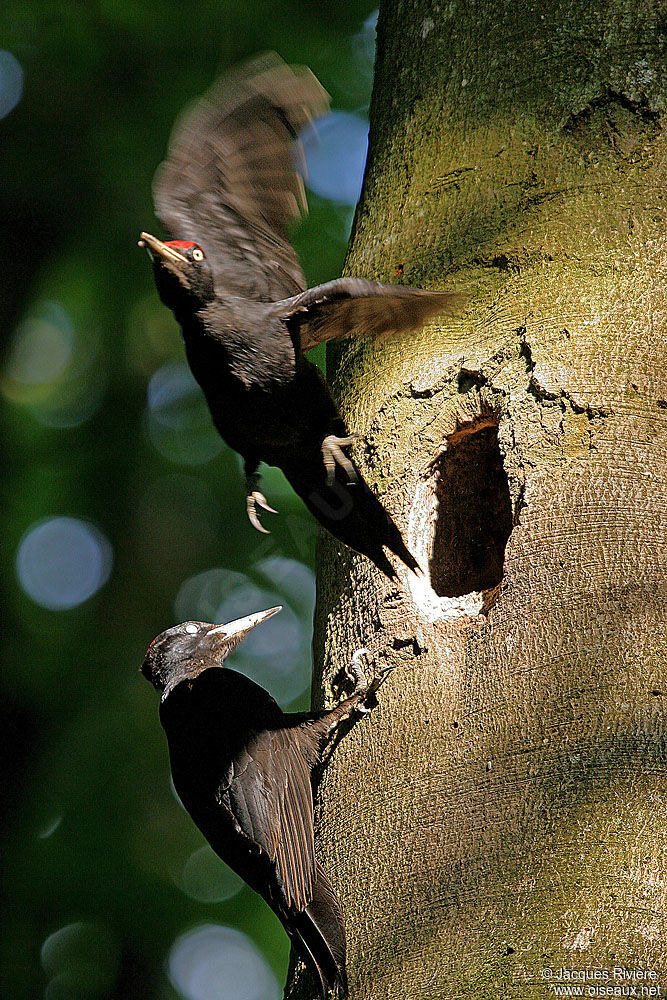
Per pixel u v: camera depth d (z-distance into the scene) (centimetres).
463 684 701
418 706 712
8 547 1836
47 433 1920
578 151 780
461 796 669
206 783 810
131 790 1772
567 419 722
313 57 1734
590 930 598
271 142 825
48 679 1823
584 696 659
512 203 786
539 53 809
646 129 775
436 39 864
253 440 805
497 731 674
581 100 788
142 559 1897
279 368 759
